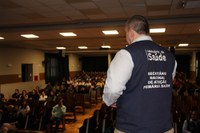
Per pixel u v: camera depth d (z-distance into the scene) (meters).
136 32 1.33
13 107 8.38
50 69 17.73
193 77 19.67
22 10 5.47
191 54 21.44
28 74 13.96
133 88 1.24
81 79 18.30
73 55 22.56
